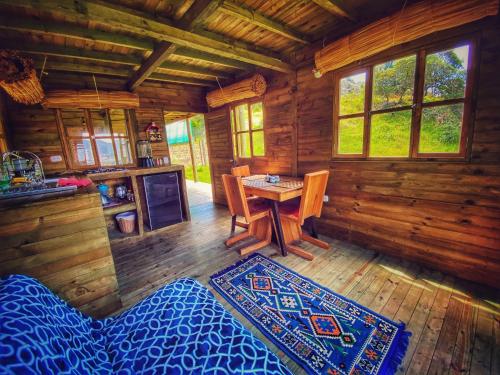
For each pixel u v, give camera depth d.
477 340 1.53
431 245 2.32
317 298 1.99
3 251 1.47
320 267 2.46
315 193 2.59
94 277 1.81
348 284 2.16
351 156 2.79
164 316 1.26
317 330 1.67
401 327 1.65
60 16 1.96
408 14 1.85
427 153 2.25
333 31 2.67
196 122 10.41
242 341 1.07
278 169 3.72
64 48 2.54
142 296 2.13
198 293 1.45
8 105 2.99
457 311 1.78
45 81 3.14
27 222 1.52
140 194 3.82
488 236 1.99
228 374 0.92
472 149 1.98
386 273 2.31
